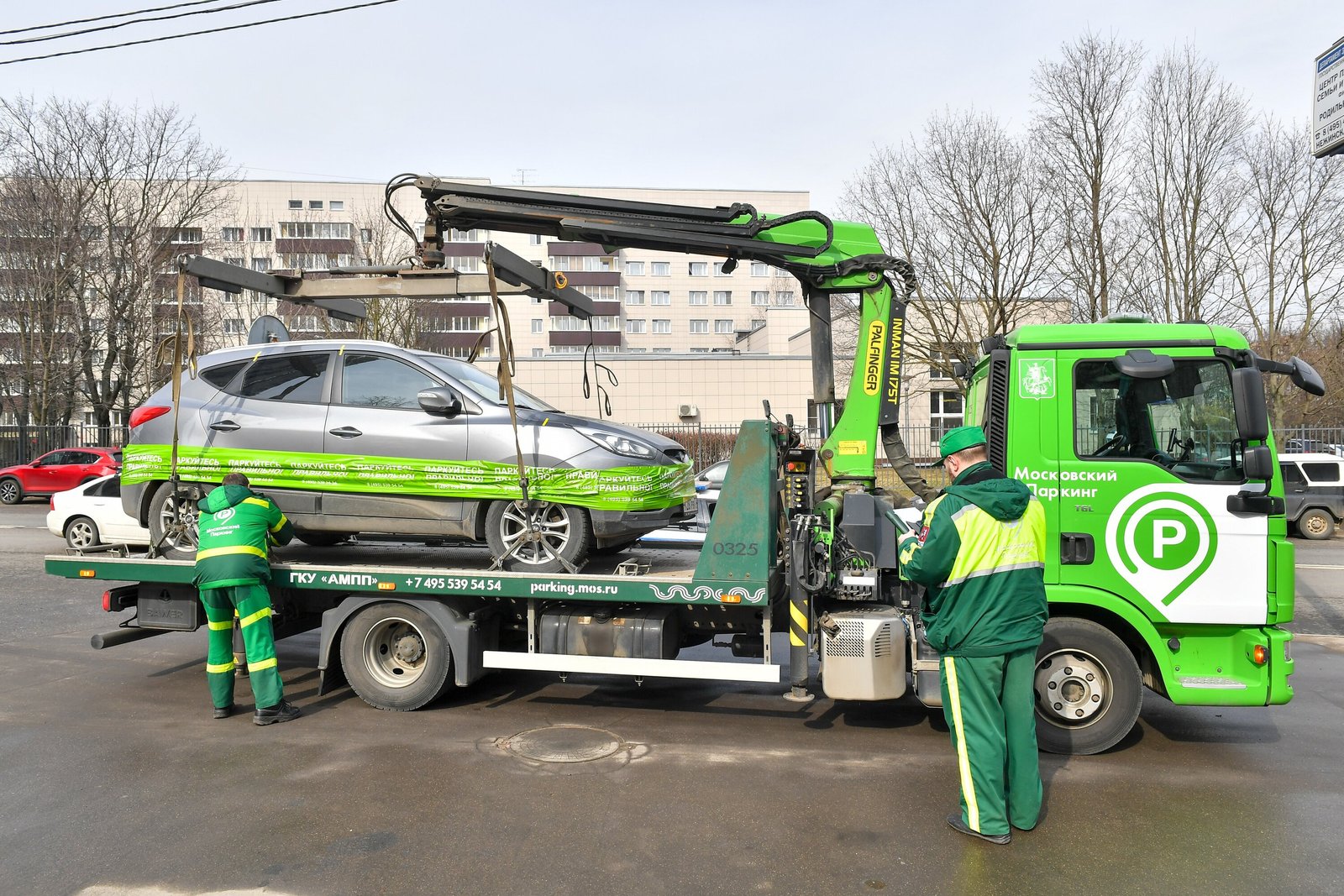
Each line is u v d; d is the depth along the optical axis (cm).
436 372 642
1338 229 2138
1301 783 485
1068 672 523
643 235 629
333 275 664
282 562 667
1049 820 432
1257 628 509
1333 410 2695
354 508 642
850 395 629
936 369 2723
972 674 405
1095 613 535
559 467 601
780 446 595
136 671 739
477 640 609
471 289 643
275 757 522
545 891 359
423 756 523
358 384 656
